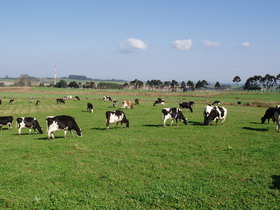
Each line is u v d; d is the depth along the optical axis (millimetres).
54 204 8820
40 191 9984
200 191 9820
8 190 10031
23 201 9047
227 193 9727
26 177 11477
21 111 47000
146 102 72750
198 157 14789
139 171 12359
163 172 12219
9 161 14188
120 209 8547
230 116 36812
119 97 100500
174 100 83750
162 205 8836
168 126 27141
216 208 8617
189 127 25812
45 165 13227
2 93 122562
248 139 19250
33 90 153375
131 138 20344
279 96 109938
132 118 35656
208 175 11758
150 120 33156
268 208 8570
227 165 13203
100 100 79438
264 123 28500
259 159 14125
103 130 26000
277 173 11867
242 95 116750
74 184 10789
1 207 8633
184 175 11789
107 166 13078
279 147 16547
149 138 20266
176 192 9727
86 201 9070
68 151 16250
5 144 19266
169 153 15602
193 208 8617
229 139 19344
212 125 27109
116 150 16484
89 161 13961
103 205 8773
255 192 9812
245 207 8625
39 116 39781
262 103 68062
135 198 9352
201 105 63250
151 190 9969
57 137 22703
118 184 10789
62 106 57312
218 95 117688
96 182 11023
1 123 29578
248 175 11633
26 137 23516
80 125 30297
